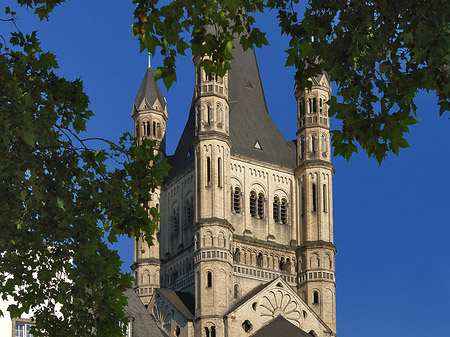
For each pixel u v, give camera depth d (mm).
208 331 104062
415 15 16953
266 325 105750
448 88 17016
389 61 17625
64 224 22078
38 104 22125
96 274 22703
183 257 114812
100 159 23219
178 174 119438
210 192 109375
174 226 119375
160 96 126812
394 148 17859
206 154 110938
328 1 18391
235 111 121188
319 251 113375
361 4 17656
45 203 22344
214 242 106812
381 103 17594
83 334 23281
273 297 107375
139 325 66062
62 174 22750
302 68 19375
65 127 22719
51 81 22453
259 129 121250
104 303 22828
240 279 110312
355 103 18047
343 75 18016
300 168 118188
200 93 113438
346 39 17828
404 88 17344
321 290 111812
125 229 23578
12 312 23719
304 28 18938
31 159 21031
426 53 16984
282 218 117312
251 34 20328
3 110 19875
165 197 121812
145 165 23609
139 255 117688
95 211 23094
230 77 124438
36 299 23672
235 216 113125
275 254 114250
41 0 22281
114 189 23125
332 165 117688
